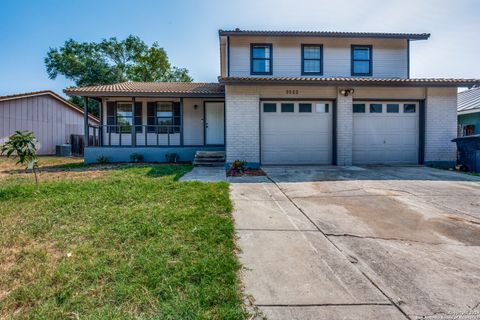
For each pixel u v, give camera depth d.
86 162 12.01
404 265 2.69
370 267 2.65
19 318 1.91
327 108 10.07
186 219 3.82
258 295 2.18
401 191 5.84
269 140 10.03
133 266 2.57
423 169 9.04
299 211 4.45
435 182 6.81
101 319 1.85
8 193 5.32
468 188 6.12
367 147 10.30
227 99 9.42
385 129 10.30
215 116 13.45
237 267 2.57
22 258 2.80
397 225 3.83
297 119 10.04
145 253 2.83
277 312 1.98
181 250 2.88
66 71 29.78
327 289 2.27
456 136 9.98
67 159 15.09
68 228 3.58
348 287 2.30
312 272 2.54
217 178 7.34
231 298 2.10
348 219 4.07
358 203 4.93
